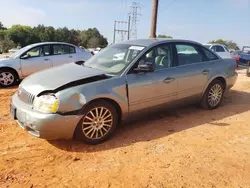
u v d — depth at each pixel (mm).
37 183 3146
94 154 3857
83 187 3086
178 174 3369
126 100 4336
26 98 3967
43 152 3893
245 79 10859
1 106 6195
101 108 4090
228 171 3467
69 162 3635
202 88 5555
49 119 3639
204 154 3910
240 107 6332
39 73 4598
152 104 4738
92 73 4344
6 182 3152
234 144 4277
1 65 8672
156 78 4684
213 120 5344
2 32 73438
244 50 18969
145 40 5219
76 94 3820
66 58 9914
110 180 3225
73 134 3924
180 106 5371
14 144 4125
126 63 4570
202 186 3135
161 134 4605
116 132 4648
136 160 3695
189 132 4715
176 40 5293
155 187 3100
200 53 5641
